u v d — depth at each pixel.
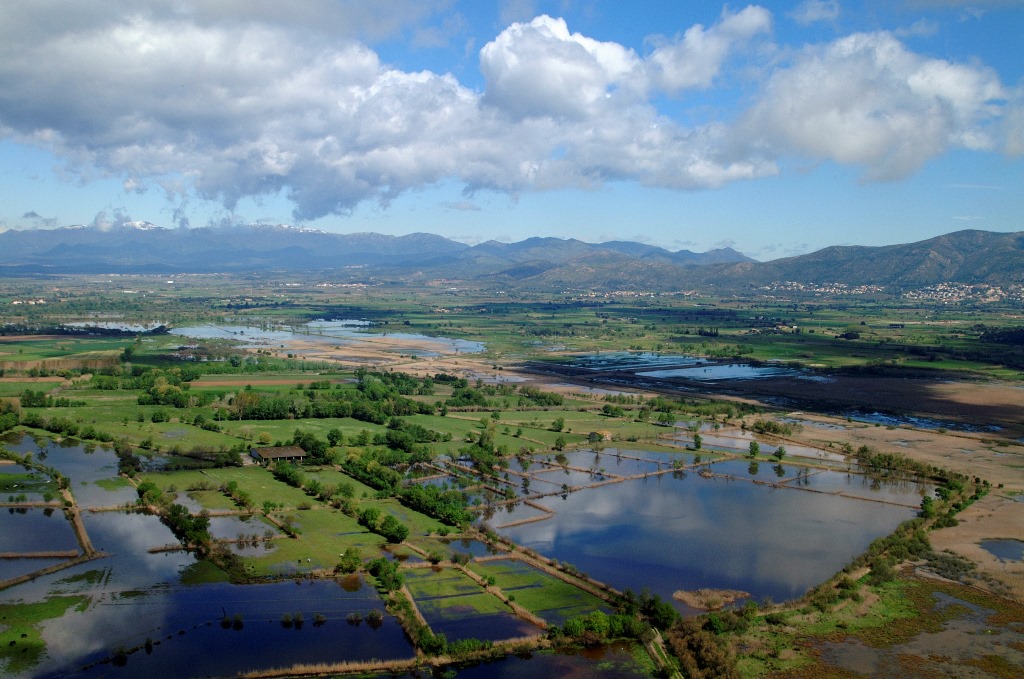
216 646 122.50
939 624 137.50
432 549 166.25
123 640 122.62
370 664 119.44
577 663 123.38
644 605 139.75
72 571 147.00
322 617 132.25
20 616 128.25
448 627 132.25
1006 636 133.62
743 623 134.38
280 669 116.94
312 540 167.38
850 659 125.25
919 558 167.75
